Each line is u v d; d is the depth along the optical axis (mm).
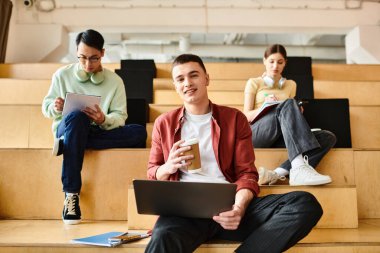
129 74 2959
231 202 1126
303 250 1268
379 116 2385
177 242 1131
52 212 1825
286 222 1154
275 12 4621
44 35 4430
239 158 1346
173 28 4648
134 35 5836
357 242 1284
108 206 1804
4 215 1827
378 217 1818
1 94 2996
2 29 3877
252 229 1236
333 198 1594
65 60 5723
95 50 1923
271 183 1709
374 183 1831
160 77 3572
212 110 1391
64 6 4512
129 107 2303
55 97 1994
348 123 2166
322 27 4645
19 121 2371
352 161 1810
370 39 4609
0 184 1845
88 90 2014
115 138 1876
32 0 4445
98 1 4551
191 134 1372
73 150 1708
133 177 1821
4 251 1270
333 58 7051
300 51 6934
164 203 1173
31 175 1850
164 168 1247
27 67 3545
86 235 1434
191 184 1110
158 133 1400
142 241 1292
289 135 1708
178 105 2561
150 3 4594
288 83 2330
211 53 6766
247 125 1394
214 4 4617
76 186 1701
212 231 1267
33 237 1381
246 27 4645
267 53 2299
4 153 1864
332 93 3049
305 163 1645
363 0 4660
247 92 2283
